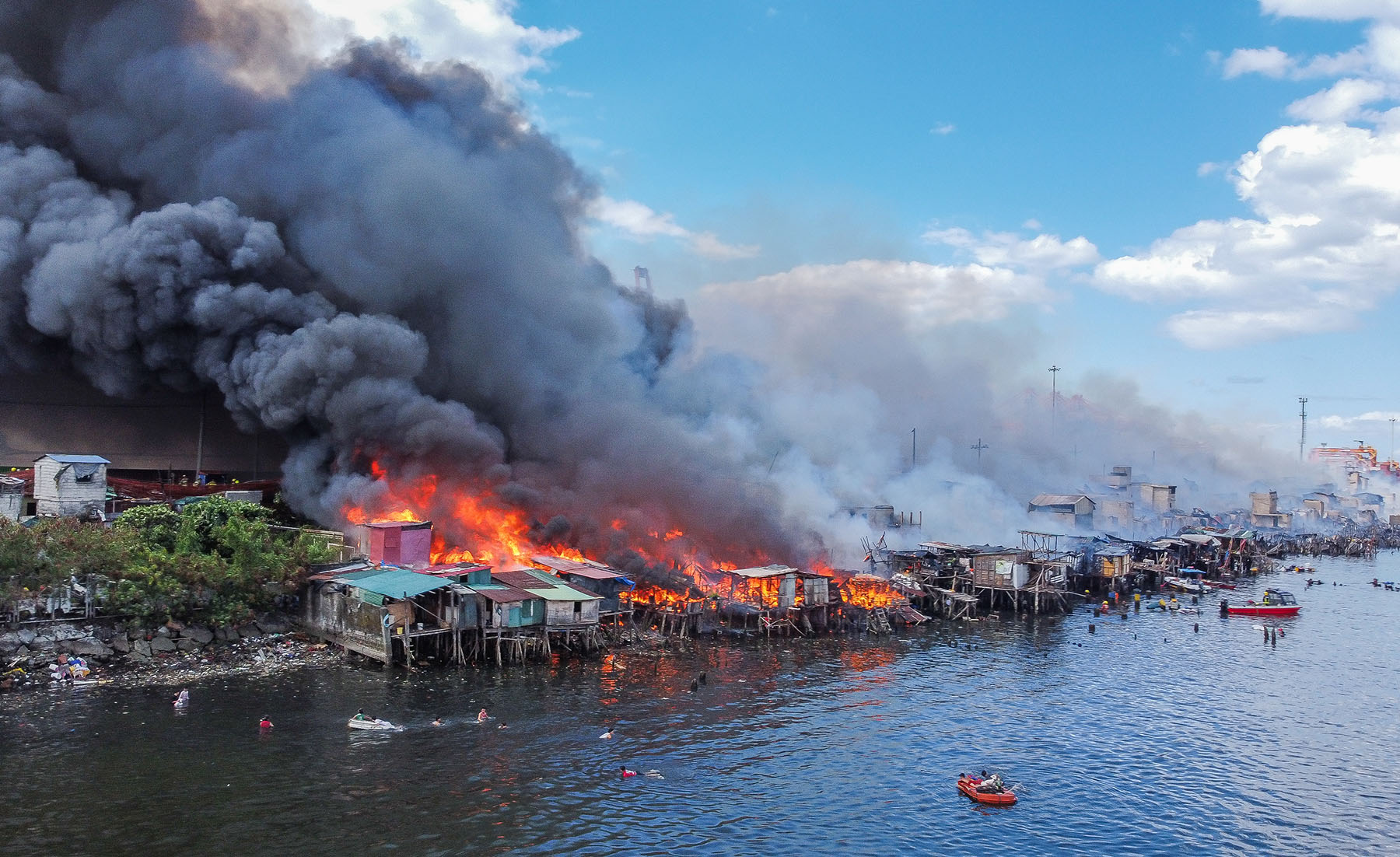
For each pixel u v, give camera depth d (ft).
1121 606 350.43
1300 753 181.06
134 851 122.21
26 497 253.44
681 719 185.68
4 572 186.80
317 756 155.63
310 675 196.65
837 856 133.18
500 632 210.38
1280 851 140.56
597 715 184.03
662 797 148.87
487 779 150.82
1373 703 215.31
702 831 138.41
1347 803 157.69
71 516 236.63
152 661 195.72
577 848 130.72
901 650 257.14
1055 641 278.05
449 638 215.10
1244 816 151.94
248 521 231.50
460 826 134.41
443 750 161.07
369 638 205.98
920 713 198.18
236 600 212.23
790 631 271.69
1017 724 193.88
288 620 225.56
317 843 127.03
